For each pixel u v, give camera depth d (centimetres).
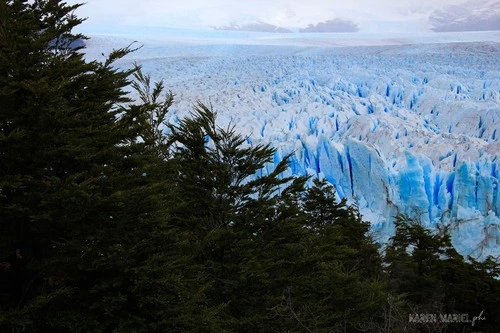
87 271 643
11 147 614
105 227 664
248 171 1020
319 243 1041
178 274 721
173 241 714
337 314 997
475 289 1425
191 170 989
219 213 973
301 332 916
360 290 1073
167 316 663
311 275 1010
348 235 1628
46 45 704
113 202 630
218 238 903
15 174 621
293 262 946
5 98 602
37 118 629
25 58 639
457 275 1489
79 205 611
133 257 673
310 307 966
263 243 962
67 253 636
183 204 802
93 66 739
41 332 629
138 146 750
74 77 739
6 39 625
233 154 1007
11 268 649
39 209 615
